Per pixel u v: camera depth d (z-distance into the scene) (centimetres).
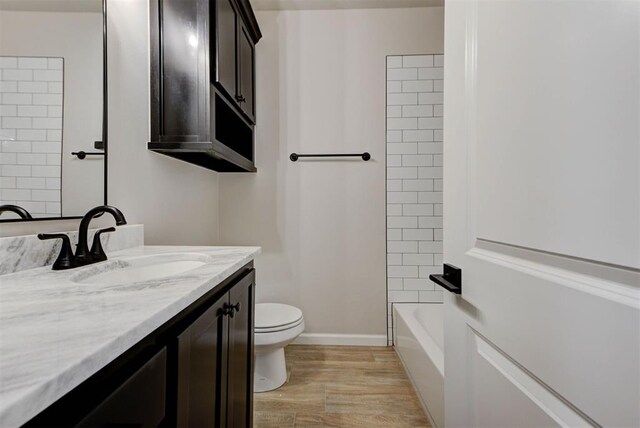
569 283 46
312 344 244
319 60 242
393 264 243
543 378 51
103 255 102
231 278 111
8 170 84
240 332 116
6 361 37
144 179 147
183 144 147
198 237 208
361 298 244
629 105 37
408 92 241
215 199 239
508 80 61
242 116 205
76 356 38
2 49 82
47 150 95
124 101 133
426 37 240
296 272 246
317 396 174
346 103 242
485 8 70
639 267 37
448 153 88
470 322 76
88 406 43
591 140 43
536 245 53
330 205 244
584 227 44
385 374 198
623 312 38
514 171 59
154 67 148
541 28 52
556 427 48
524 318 56
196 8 148
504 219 63
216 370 91
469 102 77
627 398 38
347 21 242
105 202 119
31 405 32
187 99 148
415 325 196
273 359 182
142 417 53
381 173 242
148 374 55
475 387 74
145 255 116
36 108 92
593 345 42
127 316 52
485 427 69
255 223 245
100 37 117
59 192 100
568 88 46
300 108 243
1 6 82
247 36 214
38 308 56
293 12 243
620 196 39
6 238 83
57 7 99
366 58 242
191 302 68
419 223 241
